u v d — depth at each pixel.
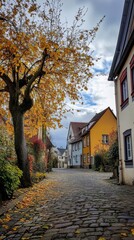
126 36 13.48
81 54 12.05
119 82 14.78
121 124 14.31
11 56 10.92
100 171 28.91
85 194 9.30
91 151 39.94
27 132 16.39
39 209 6.79
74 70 12.67
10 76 13.55
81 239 4.18
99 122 40.81
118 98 15.02
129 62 12.39
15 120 12.00
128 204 7.02
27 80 12.52
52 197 8.79
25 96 11.78
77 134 56.38
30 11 9.88
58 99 14.63
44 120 15.46
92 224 5.03
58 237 4.35
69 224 5.12
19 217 5.95
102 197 8.43
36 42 10.91
